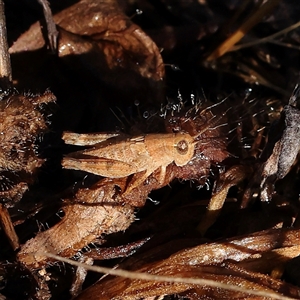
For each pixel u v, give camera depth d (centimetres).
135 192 21
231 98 23
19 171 21
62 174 22
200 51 24
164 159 20
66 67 23
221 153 21
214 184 21
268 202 21
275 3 23
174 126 21
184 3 24
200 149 21
